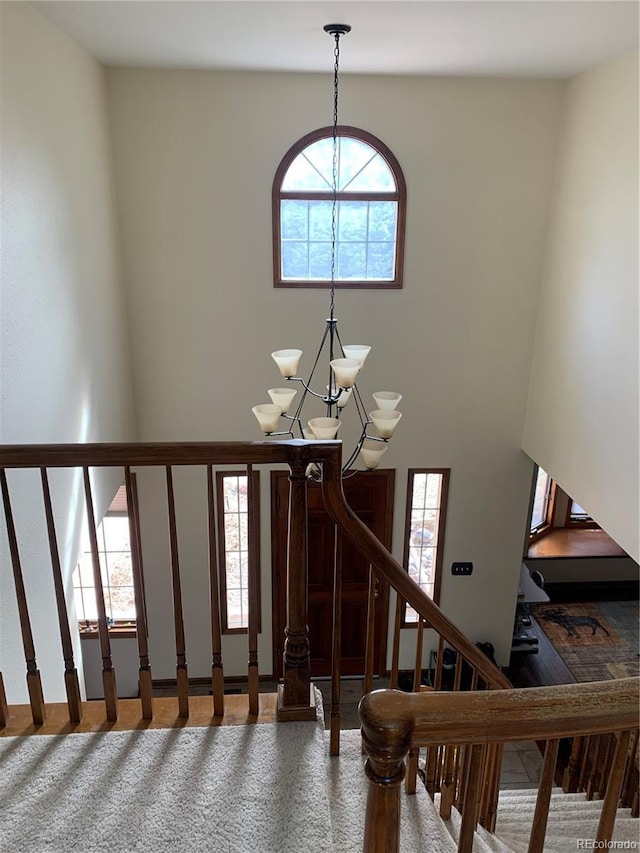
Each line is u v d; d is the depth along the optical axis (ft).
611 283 12.57
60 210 11.18
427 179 15.23
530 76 14.28
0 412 8.71
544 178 15.33
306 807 5.44
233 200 15.14
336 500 5.89
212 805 5.44
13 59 9.30
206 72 14.21
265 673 18.78
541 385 16.15
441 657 6.95
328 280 15.93
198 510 17.24
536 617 21.33
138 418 16.57
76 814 5.34
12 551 5.95
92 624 17.76
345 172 15.24
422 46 11.82
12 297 9.14
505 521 18.11
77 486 11.60
